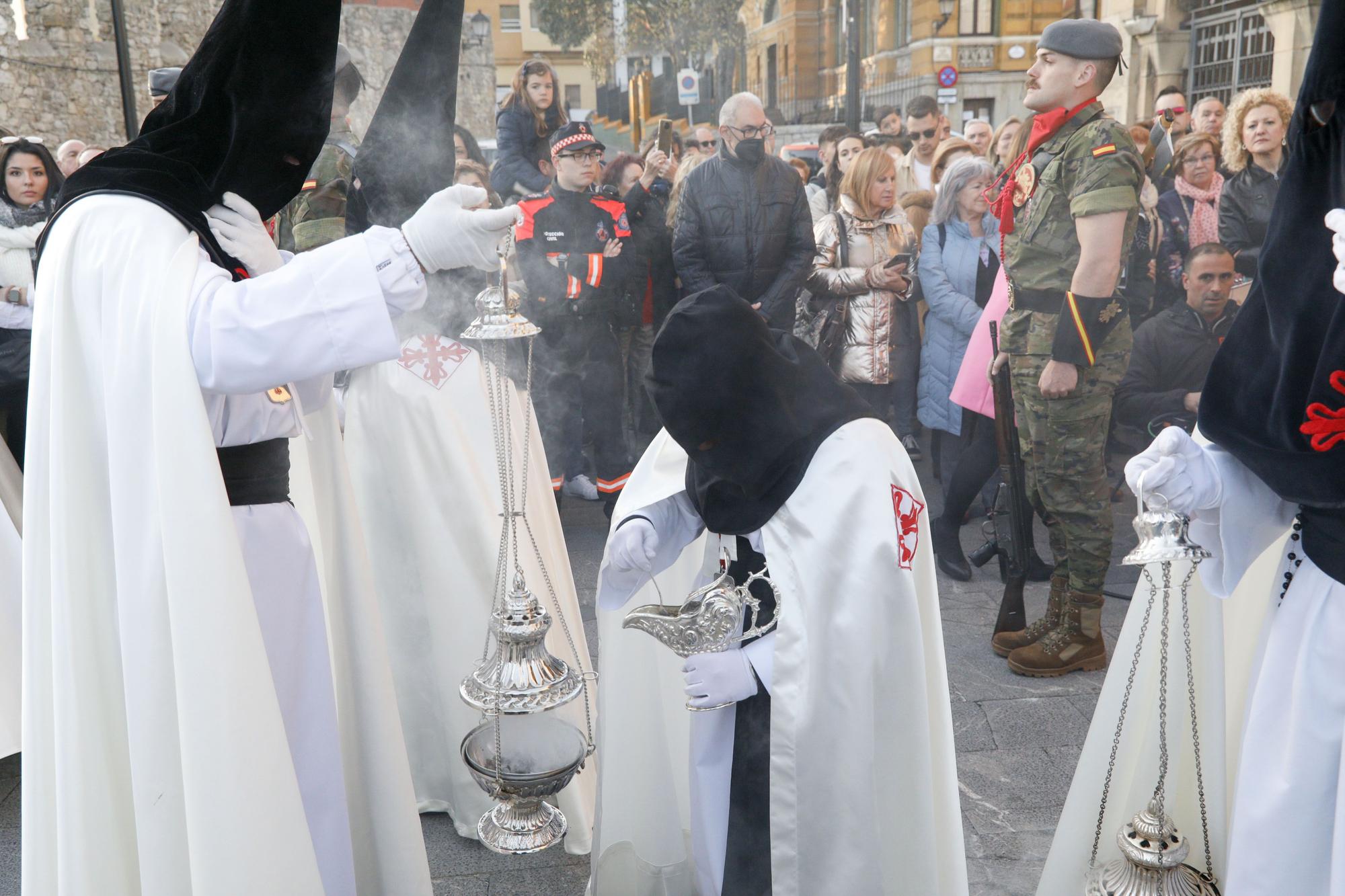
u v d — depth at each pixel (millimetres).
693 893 2193
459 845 2445
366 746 1845
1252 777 1615
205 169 1498
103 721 1474
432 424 2314
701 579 1954
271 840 1390
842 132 5453
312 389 1719
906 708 1651
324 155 2115
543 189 3789
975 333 3781
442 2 1812
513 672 1634
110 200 1404
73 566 1430
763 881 1784
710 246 4191
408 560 2400
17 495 3201
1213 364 1682
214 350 1343
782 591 1637
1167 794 1920
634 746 2117
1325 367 1504
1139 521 1580
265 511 1611
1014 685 3184
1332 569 1544
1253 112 4555
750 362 1580
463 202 1393
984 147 5809
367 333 1353
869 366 4641
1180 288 4848
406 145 1881
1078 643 3248
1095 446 3109
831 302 4590
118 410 1370
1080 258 2984
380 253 1371
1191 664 1747
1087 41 2955
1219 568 1681
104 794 1479
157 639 1386
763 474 1639
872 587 1587
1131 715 1919
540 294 3822
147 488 1373
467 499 2318
